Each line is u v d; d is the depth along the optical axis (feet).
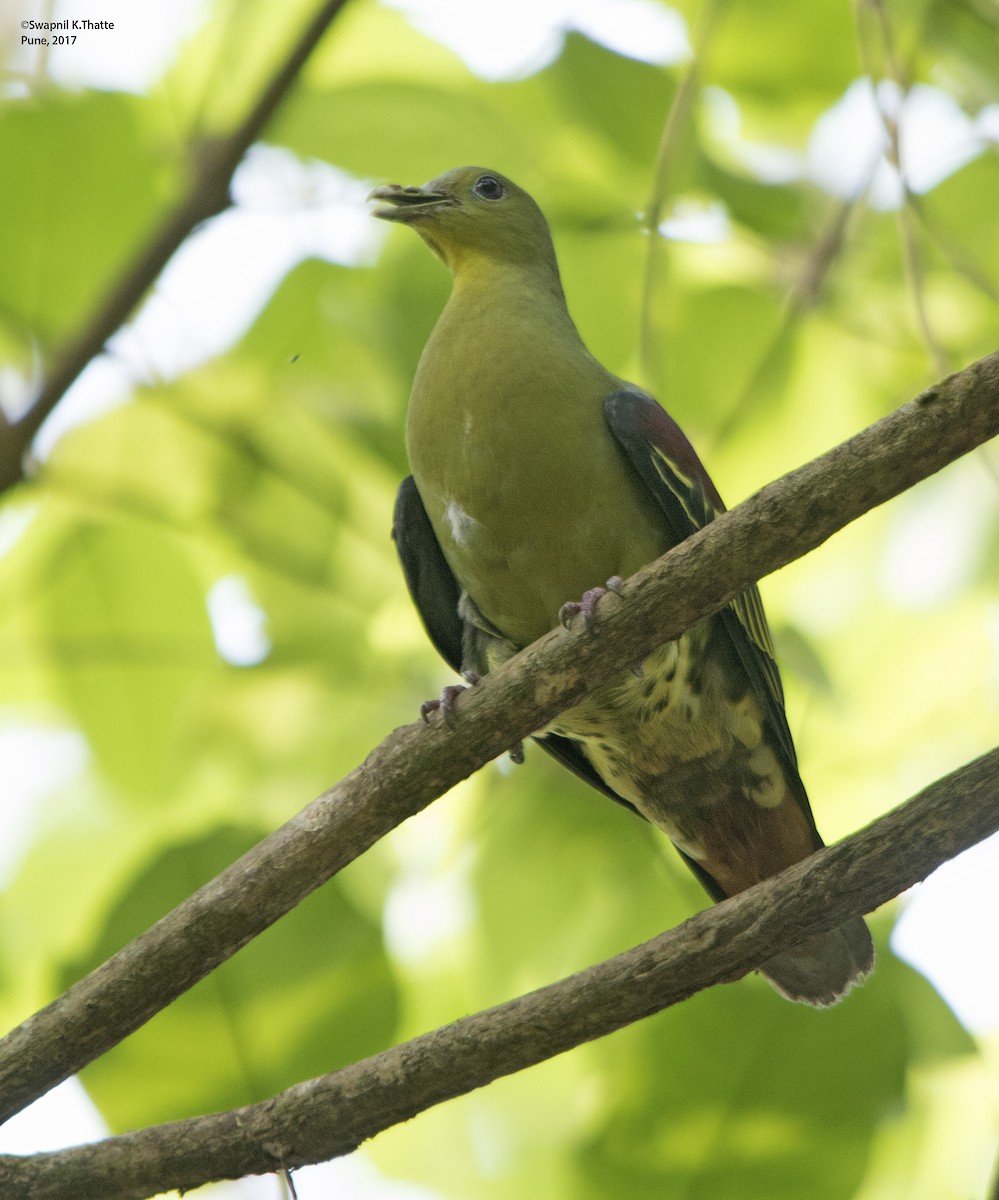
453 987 33.71
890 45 30.27
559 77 34.60
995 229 36.52
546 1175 33.35
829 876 20.25
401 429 32.99
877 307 36.58
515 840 32.22
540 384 26.99
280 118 33.58
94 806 36.29
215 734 34.24
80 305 32.94
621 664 21.79
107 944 26.66
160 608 34.01
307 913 27.61
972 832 20.02
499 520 27.25
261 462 34.14
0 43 33.19
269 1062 26.84
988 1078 32.94
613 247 35.22
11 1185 21.36
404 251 35.53
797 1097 26.68
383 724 33.96
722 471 35.42
